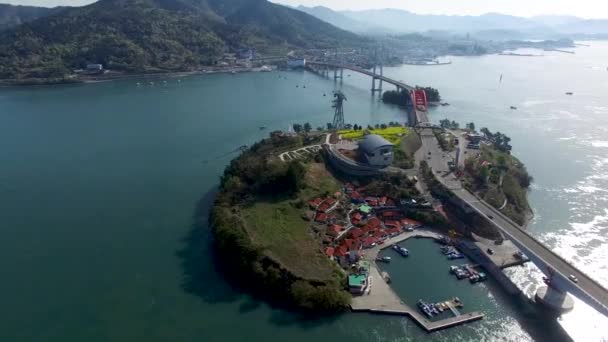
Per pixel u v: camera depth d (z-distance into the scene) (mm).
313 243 147875
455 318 118438
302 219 162375
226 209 163875
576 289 112938
